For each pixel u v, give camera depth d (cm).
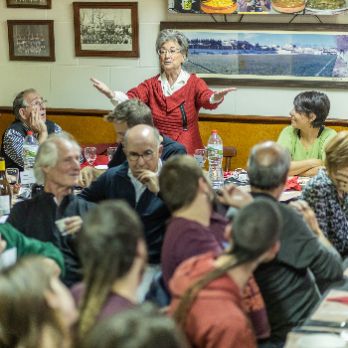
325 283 266
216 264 198
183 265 203
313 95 449
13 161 469
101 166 443
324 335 201
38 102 474
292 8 548
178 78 524
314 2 545
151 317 133
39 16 591
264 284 244
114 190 324
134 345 128
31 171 410
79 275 290
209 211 242
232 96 575
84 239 178
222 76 571
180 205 238
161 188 241
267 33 557
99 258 175
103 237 176
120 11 577
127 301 175
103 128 596
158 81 529
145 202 313
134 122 357
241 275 196
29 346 162
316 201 318
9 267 168
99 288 174
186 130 529
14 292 162
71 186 299
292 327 245
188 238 232
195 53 570
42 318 162
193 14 567
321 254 247
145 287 294
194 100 529
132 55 583
